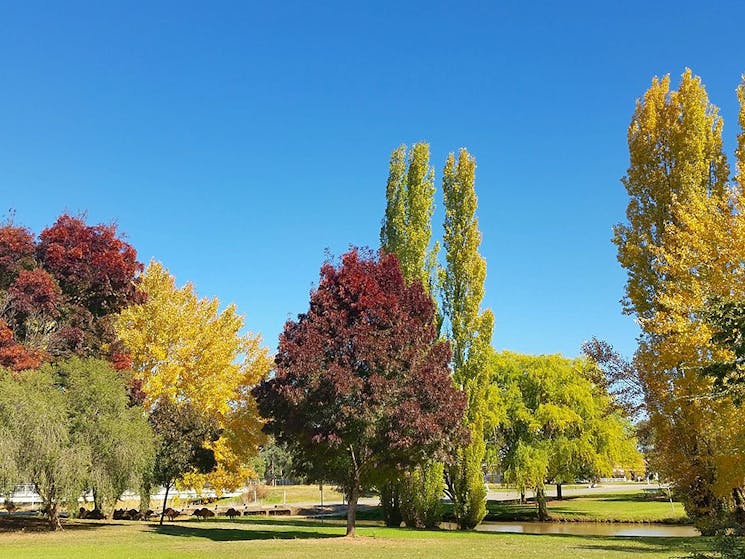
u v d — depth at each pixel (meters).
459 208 35.53
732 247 18.64
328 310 23.70
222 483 38.47
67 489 23.83
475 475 32.34
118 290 34.03
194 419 34.28
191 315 39.34
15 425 22.84
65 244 32.72
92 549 18.92
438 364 24.39
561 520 41.16
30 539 22.58
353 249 25.14
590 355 25.98
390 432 21.47
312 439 21.66
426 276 35.84
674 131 25.61
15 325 29.83
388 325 23.34
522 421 43.62
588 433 42.16
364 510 47.53
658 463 23.91
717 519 20.56
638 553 17.23
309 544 20.33
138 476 26.73
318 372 22.03
